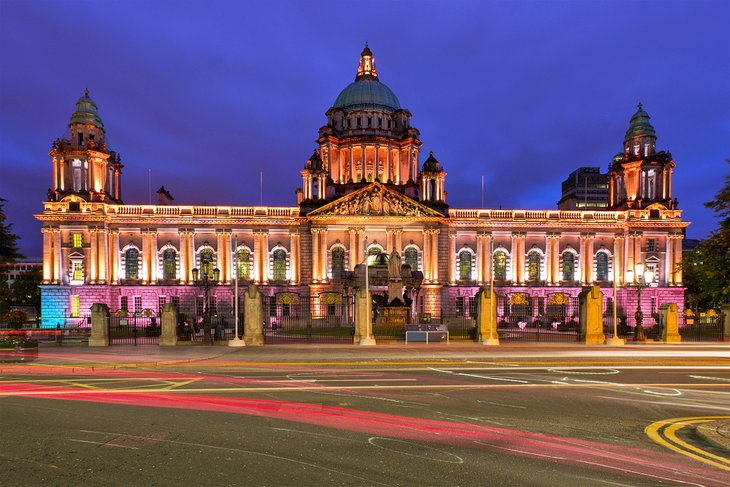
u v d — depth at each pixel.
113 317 61.78
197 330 51.84
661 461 10.89
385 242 77.44
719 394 18.58
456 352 31.16
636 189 83.25
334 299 73.75
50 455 11.04
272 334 46.47
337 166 92.25
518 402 16.81
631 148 85.69
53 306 72.38
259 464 10.45
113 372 23.78
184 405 16.02
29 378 21.94
